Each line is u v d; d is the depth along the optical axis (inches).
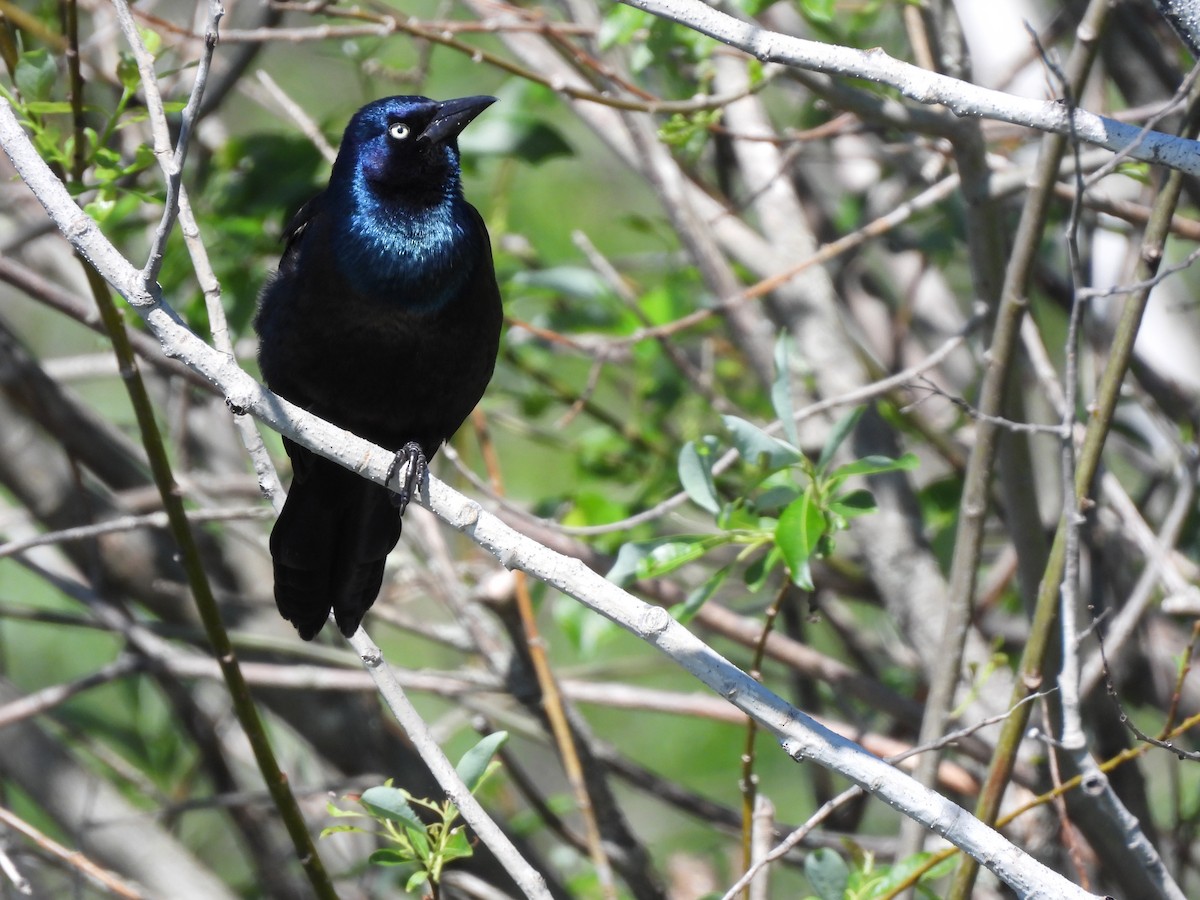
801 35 489.7
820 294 417.7
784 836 382.6
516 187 628.4
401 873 413.1
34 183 240.8
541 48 459.2
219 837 548.4
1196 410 444.1
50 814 418.6
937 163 435.8
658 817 593.9
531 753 627.2
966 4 508.1
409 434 324.8
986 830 215.6
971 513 308.3
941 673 310.3
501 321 324.5
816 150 528.4
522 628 379.2
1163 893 267.7
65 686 379.9
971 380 520.7
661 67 438.9
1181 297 525.0
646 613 228.4
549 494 593.3
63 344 644.1
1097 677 319.0
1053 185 294.2
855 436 401.7
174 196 232.1
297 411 251.1
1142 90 429.1
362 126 312.2
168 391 493.7
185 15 545.3
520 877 242.7
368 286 305.1
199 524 430.9
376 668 261.3
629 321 467.2
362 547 310.0
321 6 365.1
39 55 303.9
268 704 427.5
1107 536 413.4
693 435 449.4
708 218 432.5
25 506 433.4
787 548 271.6
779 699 222.8
